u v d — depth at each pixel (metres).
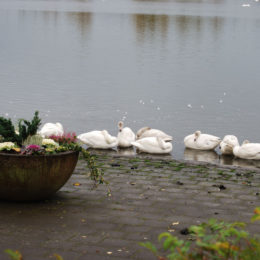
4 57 35.03
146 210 7.75
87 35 51.06
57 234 6.72
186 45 44.91
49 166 7.54
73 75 28.94
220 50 42.12
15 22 62.78
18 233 6.72
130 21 68.56
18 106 20.83
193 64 34.34
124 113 20.41
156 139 15.08
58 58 35.50
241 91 25.70
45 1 124.56
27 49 39.66
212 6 127.19
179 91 25.31
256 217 4.50
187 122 19.31
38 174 7.51
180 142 16.67
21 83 25.88
